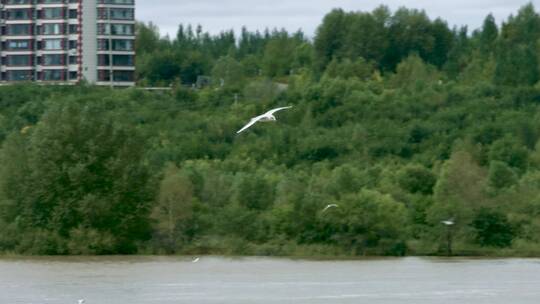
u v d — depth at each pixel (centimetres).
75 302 9269
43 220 12388
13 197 12494
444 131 17075
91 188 12475
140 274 10769
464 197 12862
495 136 16900
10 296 9506
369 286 10125
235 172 14688
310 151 15762
